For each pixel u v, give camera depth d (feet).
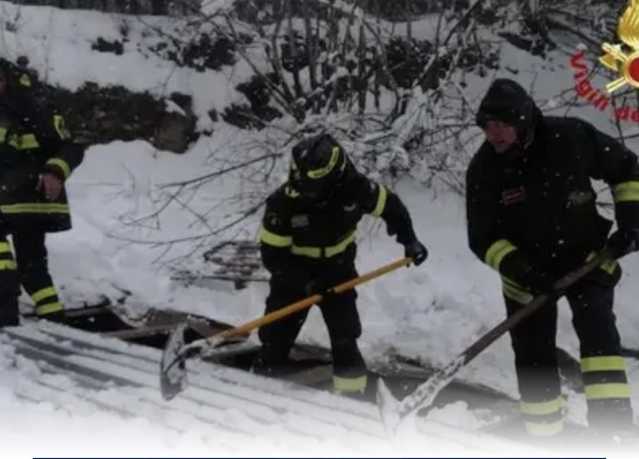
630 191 15.08
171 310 23.47
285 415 15.49
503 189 15.12
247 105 31.09
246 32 31.55
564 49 34.47
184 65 31.27
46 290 22.06
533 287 14.75
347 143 26.53
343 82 28.89
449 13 32.19
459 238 26.76
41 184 21.01
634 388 20.04
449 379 14.24
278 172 26.76
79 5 31.55
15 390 17.11
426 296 23.80
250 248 25.50
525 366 15.44
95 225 26.89
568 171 14.82
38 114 21.20
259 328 17.98
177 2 32.04
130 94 29.84
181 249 25.98
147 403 16.15
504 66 33.40
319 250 16.84
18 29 29.76
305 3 28.76
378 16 31.91
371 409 15.74
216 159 29.01
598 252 15.23
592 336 14.85
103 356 18.95
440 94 27.55
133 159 29.37
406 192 28.81
